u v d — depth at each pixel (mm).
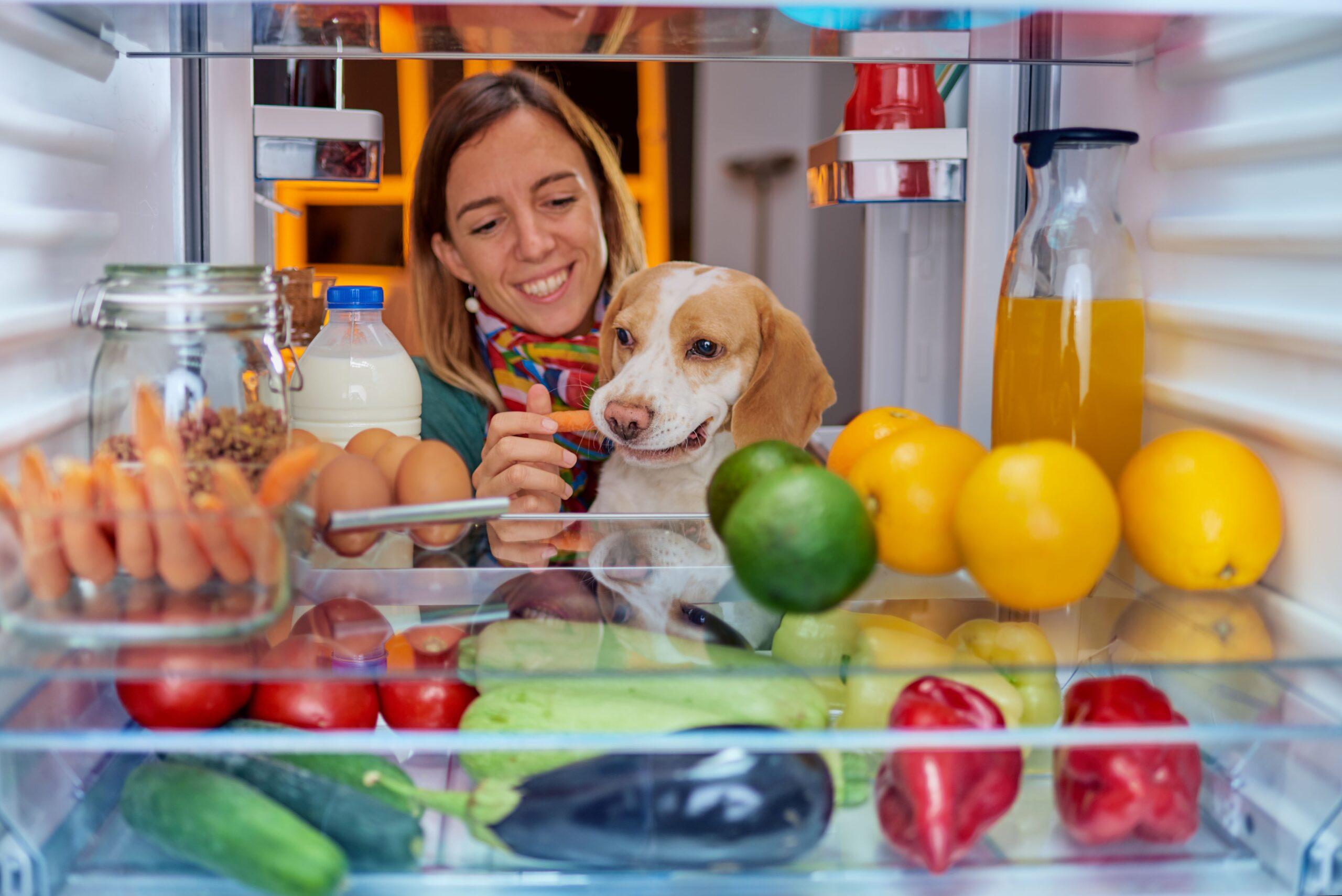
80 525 525
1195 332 741
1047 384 727
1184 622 636
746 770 539
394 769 577
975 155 1004
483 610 651
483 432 1209
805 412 1120
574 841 537
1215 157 702
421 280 1168
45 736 502
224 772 556
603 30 786
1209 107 717
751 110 1139
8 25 605
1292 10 562
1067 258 725
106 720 635
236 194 942
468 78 1127
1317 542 632
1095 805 547
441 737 508
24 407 645
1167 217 774
